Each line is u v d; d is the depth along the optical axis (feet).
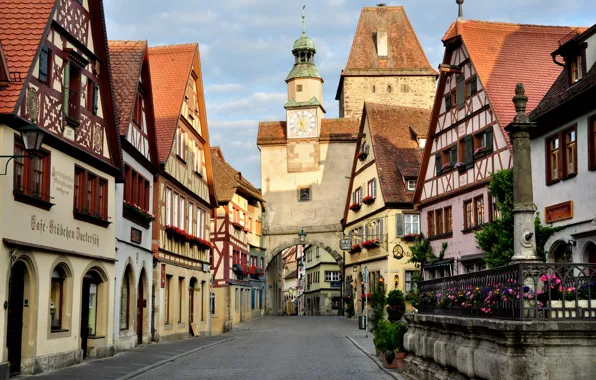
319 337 107.45
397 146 151.64
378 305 79.15
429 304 54.34
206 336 116.16
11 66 54.39
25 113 54.24
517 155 42.11
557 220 73.61
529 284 35.42
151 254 93.56
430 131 118.62
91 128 69.15
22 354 56.54
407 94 226.38
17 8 57.67
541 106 77.05
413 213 143.02
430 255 117.19
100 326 72.95
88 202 69.00
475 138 102.53
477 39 103.24
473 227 101.96
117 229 78.07
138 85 85.05
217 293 151.33
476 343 39.50
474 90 102.22
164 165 96.12
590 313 34.78
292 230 192.95
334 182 192.65
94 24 70.08
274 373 59.00
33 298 56.75
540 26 105.19
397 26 232.94
